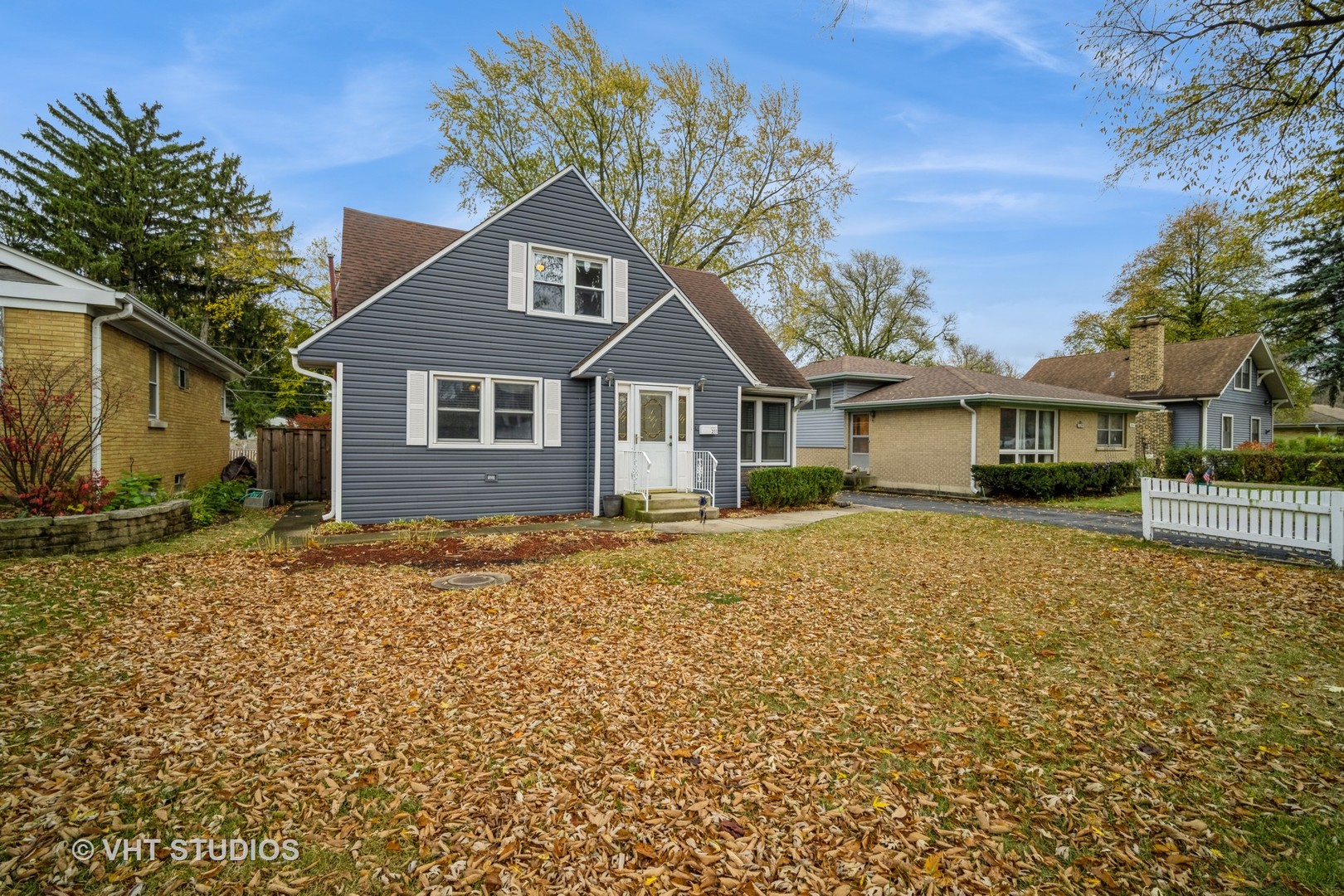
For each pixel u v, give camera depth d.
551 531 10.35
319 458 15.77
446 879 2.43
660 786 3.08
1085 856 2.68
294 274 26.11
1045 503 16.31
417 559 7.91
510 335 12.00
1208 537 9.12
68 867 2.42
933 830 2.83
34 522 7.35
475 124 23.70
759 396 15.44
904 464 20.81
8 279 8.60
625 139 25.25
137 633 4.91
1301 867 2.61
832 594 6.60
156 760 3.17
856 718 3.86
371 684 4.13
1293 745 3.60
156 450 11.84
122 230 27.14
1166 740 3.65
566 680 4.28
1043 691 4.30
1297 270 25.72
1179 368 25.27
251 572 6.95
